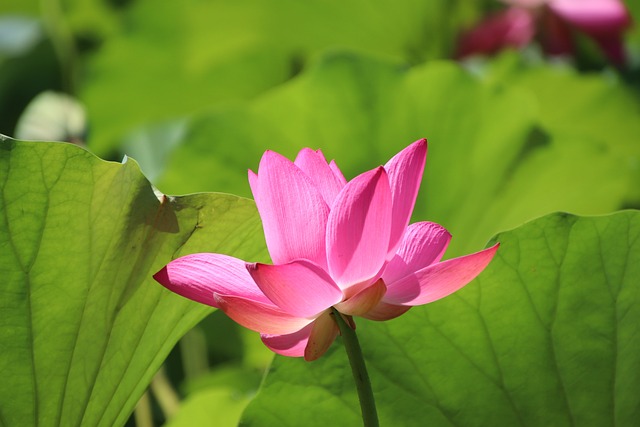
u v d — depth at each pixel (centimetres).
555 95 272
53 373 167
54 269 164
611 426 171
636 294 169
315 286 153
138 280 166
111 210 164
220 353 283
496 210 233
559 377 171
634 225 170
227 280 157
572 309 170
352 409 172
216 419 201
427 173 228
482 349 171
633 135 283
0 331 164
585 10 271
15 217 163
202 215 165
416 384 171
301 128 235
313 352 155
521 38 279
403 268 157
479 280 171
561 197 234
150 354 169
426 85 232
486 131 229
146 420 208
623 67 270
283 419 172
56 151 163
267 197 154
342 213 153
